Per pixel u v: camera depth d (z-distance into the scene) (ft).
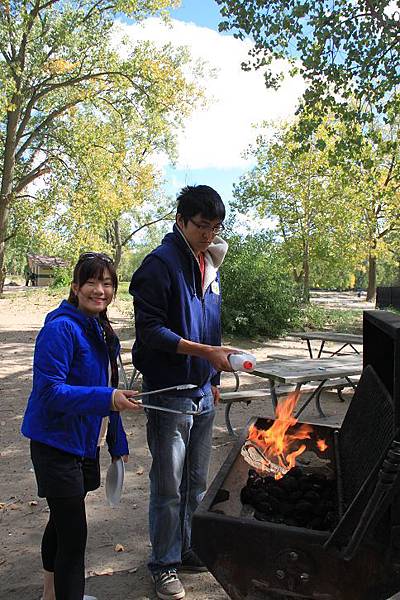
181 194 9.38
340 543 6.27
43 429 7.72
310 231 80.43
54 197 75.87
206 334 9.93
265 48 32.14
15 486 15.07
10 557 11.40
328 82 32.14
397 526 6.05
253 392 20.06
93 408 7.39
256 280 43.60
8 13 64.69
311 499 7.83
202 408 10.03
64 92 75.61
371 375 9.00
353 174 39.11
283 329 44.45
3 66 66.03
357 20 31.19
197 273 9.61
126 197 77.30
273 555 6.49
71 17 65.51
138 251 219.00
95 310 8.26
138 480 15.60
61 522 7.82
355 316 57.93
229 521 6.57
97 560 11.28
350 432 9.27
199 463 10.39
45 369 7.57
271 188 79.25
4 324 50.34
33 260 161.89
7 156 73.51
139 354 9.62
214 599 9.85
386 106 32.86
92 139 74.43
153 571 10.02
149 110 70.79
